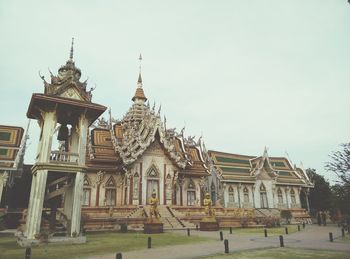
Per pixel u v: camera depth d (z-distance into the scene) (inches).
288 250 587.8
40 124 864.3
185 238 838.5
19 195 1710.1
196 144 1893.5
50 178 876.0
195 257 507.2
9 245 709.3
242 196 1969.7
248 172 2081.7
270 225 1441.9
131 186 1408.7
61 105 813.9
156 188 1478.8
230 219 1440.7
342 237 858.8
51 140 784.9
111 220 1194.0
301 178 2287.2
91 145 1501.0
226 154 2144.4
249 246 652.1
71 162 789.9
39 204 722.8
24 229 911.7
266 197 2053.4
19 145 1380.4
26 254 485.4
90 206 1291.8
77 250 601.9
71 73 877.8
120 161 1473.9
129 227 1190.9
